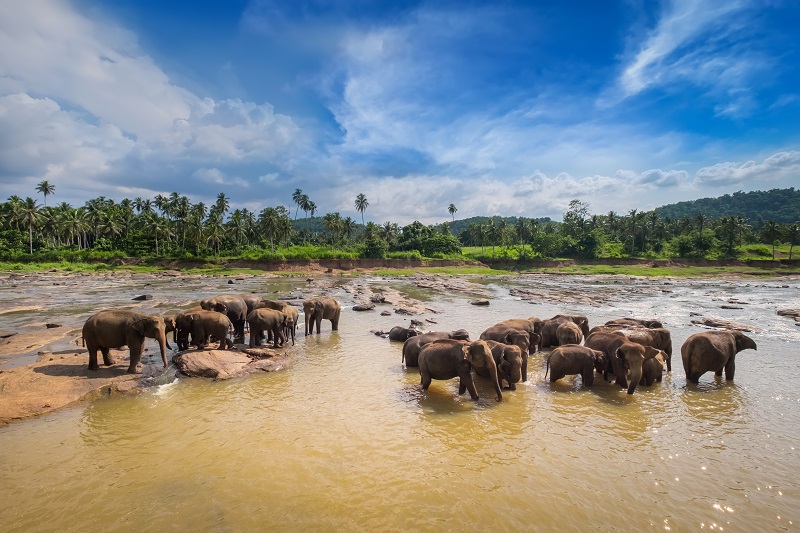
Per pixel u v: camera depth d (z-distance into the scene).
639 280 73.88
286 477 7.69
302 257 91.50
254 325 17.02
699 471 7.94
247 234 111.94
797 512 6.75
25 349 16.03
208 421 10.10
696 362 12.91
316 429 9.70
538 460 8.32
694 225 124.31
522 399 11.71
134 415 10.41
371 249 96.62
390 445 8.94
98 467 8.01
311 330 20.33
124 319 13.16
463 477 7.70
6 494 7.15
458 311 29.72
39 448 8.73
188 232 93.50
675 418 10.39
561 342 16.97
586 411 10.86
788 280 73.50
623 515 6.65
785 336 20.61
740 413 10.70
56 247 99.44
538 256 102.50
